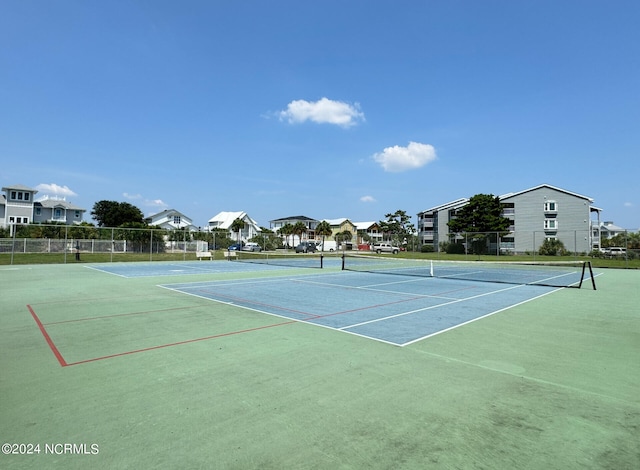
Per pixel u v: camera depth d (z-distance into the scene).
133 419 3.57
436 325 7.85
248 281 16.75
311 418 3.61
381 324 7.90
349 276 19.84
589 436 3.30
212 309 9.56
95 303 10.41
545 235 54.94
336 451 3.04
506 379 4.69
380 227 96.81
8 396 4.09
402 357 5.58
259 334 6.96
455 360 5.46
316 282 16.55
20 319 8.23
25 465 2.80
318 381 4.58
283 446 3.11
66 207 59.22
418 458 2.94
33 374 4.79
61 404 3.90
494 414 3.72
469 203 54.62
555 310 9.82
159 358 5.48
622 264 31.16
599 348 6.15
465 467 2.82
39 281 16.05
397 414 3.71
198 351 5.84
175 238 44.62
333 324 7.87
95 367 5.06
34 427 3.41
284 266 28.03
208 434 3.30
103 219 73.94
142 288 13.86
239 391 4.26
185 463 2.85
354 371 4.95
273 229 98.38
